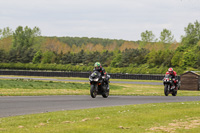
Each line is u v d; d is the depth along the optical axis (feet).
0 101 93.61
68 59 646.33
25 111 72.95
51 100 101.96
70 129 49.16
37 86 186.29
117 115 66.13
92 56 633.61
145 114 67.62
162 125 54.39
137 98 121.19
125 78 362.94
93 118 61.77
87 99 109.70
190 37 647.56
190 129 50.67
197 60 476.13
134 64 545.03
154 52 534.37
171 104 91.56
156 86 246.68
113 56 627.05
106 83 121.70
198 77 219.41
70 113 68.33
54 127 51.34
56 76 394.73
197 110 75.31
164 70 471.21
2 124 53.88
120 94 144.56
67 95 128.77
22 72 406.82
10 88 160.35
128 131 48.60
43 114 66.39
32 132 47.03
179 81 230.48
